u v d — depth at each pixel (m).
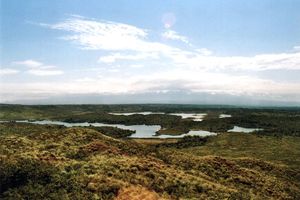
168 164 57.72
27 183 36.44
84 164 44.22
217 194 43.84
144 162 50.84
